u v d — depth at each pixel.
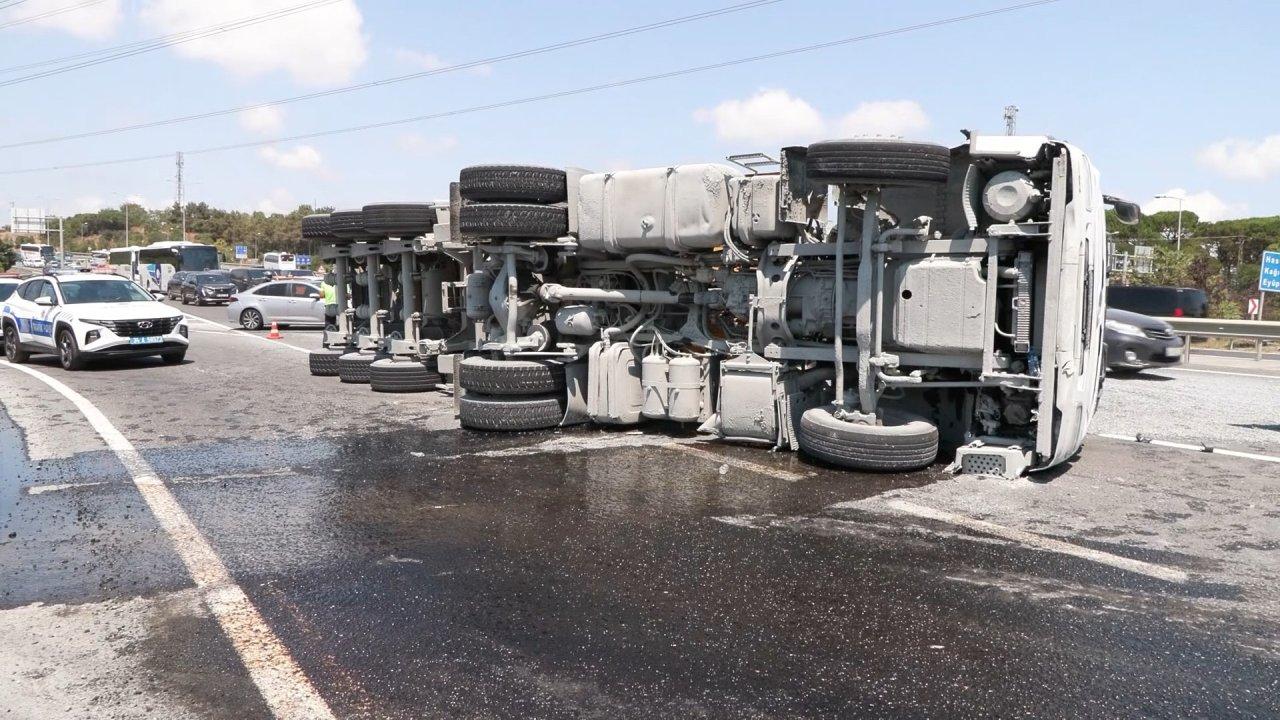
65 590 4.66
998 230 6.68
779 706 3.43
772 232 7.81
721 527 5.76
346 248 14.57
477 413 9.22
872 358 7.21
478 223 9.00
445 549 5.35
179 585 4.74
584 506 6.30
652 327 9.20
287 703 3.45
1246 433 9.39
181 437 9.09
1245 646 3.96
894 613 4.33
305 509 6.27
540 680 3.64
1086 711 3.39
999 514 6.06
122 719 3.33
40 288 17.20
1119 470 7.46
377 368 12.59
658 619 4.27
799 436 7.74
